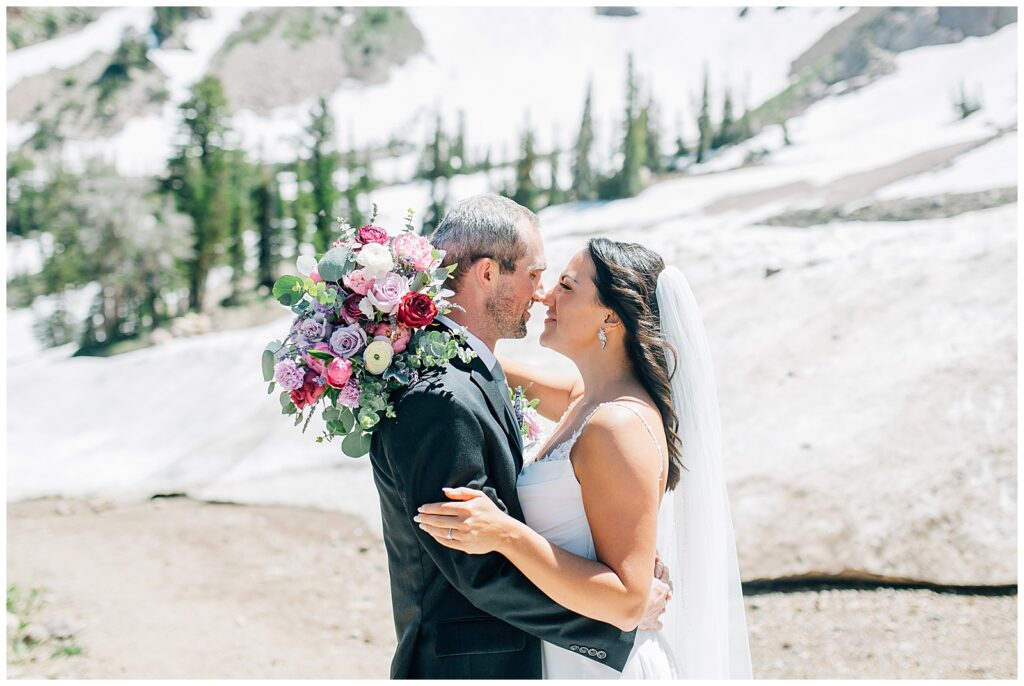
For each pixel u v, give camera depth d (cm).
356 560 634
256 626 536
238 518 732
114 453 933
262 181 1565
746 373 726
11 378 1204
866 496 568
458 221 218
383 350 196
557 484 207
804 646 460
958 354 671
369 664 488
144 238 1503
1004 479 553
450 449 191
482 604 194
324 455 837
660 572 224
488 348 216
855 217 1022
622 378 219
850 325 751
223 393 1056
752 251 938
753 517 572
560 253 1044
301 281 205
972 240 827
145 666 479
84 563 649
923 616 478
